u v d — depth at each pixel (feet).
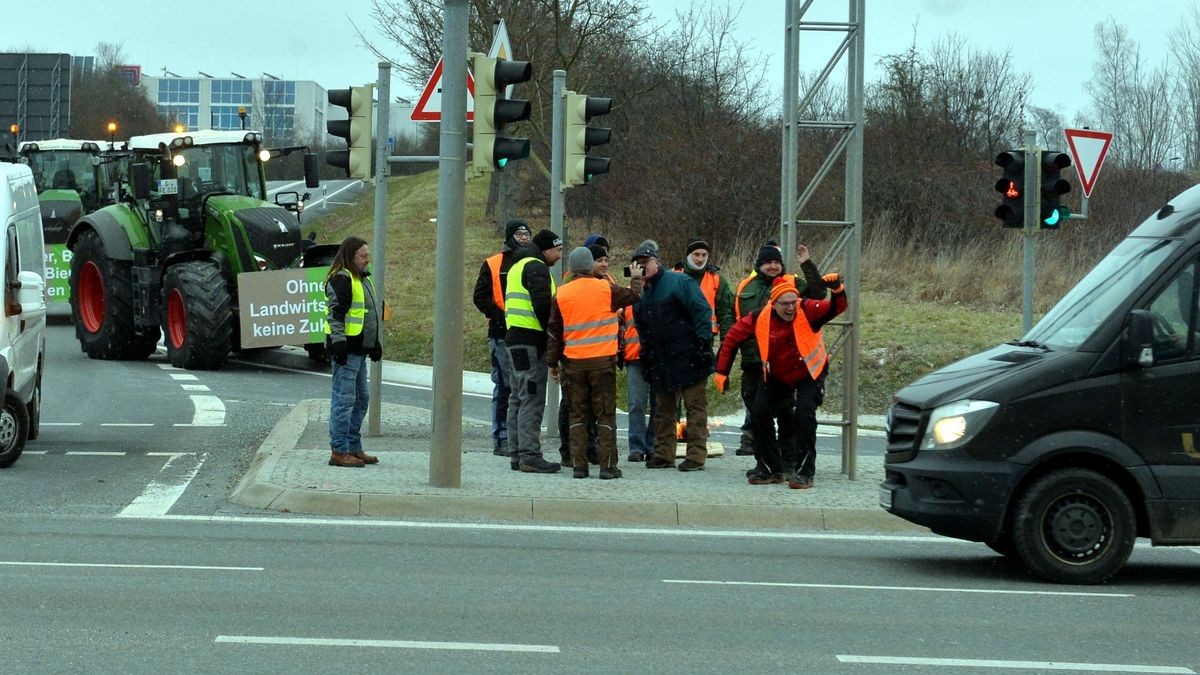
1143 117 300.20
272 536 63.77
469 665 41.50
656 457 84.38
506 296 80.48
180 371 148.87
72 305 164.76
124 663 40.98
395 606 49.39
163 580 53.31
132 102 567.18
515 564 58.13
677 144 213.46
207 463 87.92
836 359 141.08
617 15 219.20
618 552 61.57
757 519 70.44
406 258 262.88
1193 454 56.75
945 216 196.44
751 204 199.52
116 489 77.82
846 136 82.48
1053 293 167.22
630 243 218.38
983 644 45.65
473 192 354.33
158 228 155.43
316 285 147.02
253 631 45.21
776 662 42.65
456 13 73.41
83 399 122.83
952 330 148.46
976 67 258.57
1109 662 43.57
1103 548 56.49
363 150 94.48
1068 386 56.90
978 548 65.57
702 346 82.64
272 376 146.20
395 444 94.32
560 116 96.43
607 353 77.92
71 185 204.64
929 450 58.23
